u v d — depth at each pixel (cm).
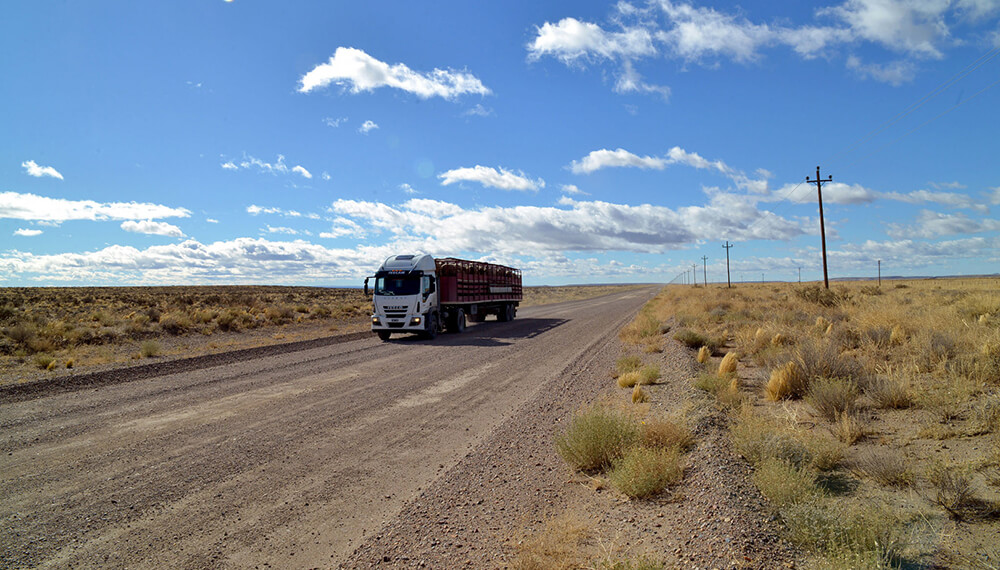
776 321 1923
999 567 349
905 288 5053
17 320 2584
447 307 2734
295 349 2006
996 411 646
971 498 464
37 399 1142
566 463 680
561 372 1444
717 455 605
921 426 685
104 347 2094
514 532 487
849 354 1125
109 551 484
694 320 2302
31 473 692
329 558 468
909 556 377
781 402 891
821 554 383
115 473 690
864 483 525
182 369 1526
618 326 2917
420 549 464
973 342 1037
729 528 430
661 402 952
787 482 488
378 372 1480
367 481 661
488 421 952
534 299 8506
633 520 488
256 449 790
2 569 453
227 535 515
